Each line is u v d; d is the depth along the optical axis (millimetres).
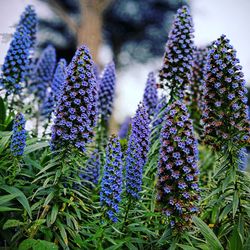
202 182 1499
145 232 1018
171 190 943
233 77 1065
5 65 1470
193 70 1638
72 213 1064
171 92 1362
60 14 4395
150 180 1225
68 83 1057
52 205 1045
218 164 1142
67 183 1086
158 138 1278
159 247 1005
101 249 940
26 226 971
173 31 1392
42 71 1912
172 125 951
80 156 1089
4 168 1076
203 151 1756
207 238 943
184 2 1489
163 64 1382
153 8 4980
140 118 1100
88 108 1060
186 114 960
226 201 1100
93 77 1081
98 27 4398
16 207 1056
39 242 907
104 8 4445
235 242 944
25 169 1149
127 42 5246
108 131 1704
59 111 1054
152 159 1194
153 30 5121
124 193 1114
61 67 1609
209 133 1085
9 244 971
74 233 1018
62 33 4996
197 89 1628
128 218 1056
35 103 1872
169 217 960
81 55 1075
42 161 1195
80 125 1047
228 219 1068
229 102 1063
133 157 1045
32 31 1790
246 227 1028
